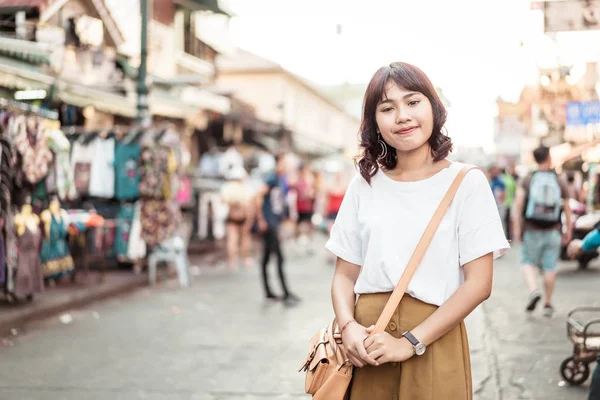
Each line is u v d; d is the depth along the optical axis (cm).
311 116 5381
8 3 1231
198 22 2331
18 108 817
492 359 615
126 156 1186
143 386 559
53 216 949
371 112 228
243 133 2511
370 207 228
